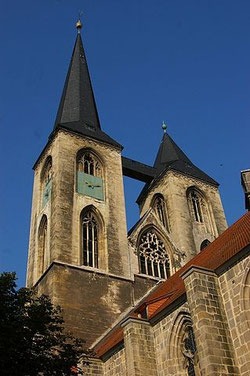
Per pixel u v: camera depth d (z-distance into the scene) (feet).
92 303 152.66
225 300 88.38
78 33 288.10
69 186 181.98
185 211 207.31
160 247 188.55
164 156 247.09
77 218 174.09
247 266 86.07
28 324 82.89
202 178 227.81
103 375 118.11
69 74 256.73
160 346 103.14
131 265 172.45
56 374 81.56
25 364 77.10
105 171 198.18
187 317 98.12
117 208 187.42
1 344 75.20
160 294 127.95
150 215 194.18
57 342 87.20
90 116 227.61
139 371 99.50
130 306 158.51
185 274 91.56
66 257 160.66
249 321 82.79
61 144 194.59
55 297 148.15
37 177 210.18
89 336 144.05
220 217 216.54
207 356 80.33
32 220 198.39
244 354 81.10
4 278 85.51
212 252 117.19
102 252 172.04
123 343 112.27
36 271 176.45
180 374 97.35
